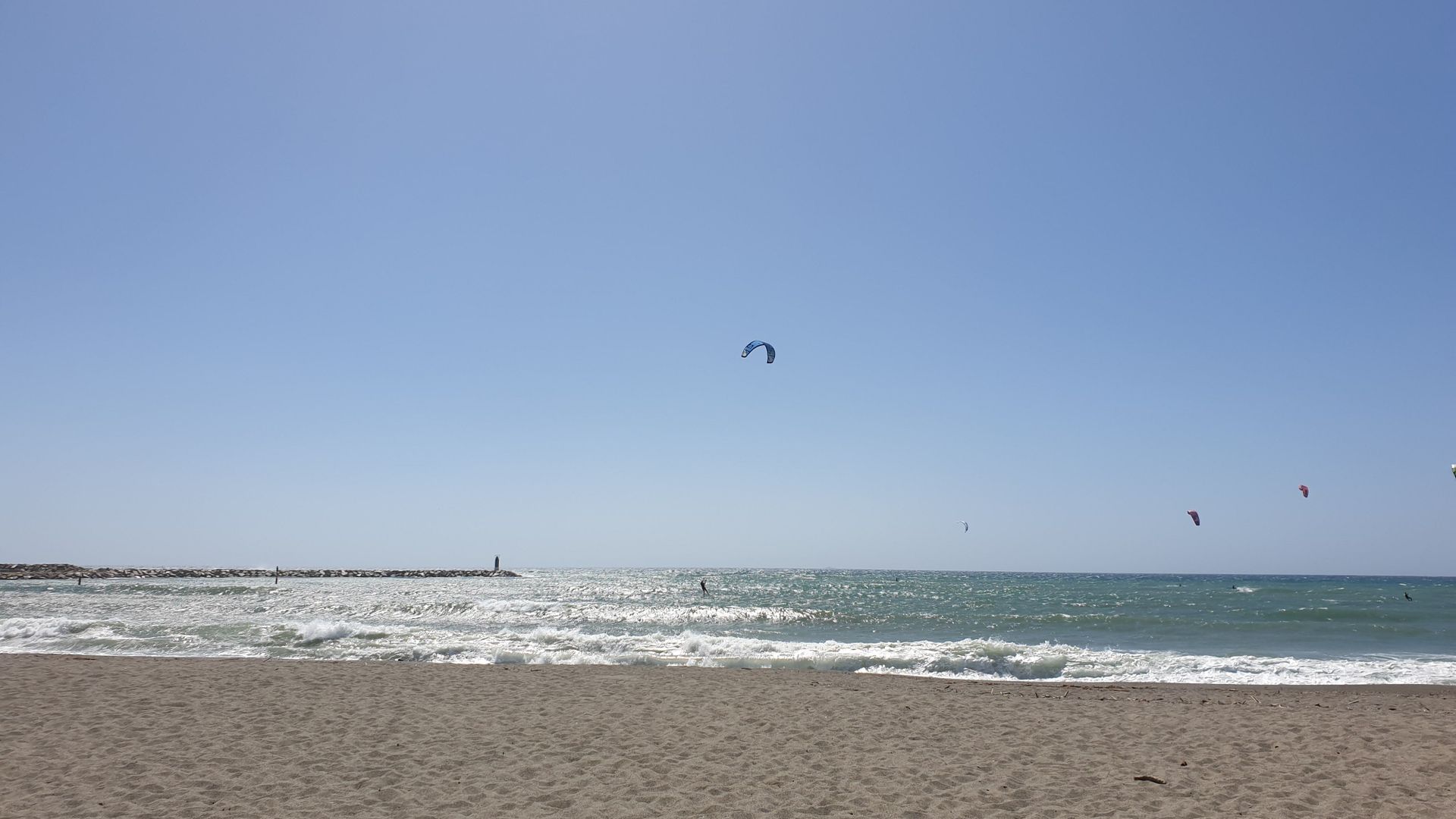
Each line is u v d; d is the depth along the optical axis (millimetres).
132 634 20422
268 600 39594
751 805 6703
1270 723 10219
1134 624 27766
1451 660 18562
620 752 8344
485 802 6684
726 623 28641
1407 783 7527
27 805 6402
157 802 6539
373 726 9391
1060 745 8938
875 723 9906
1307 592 62281
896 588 71938
